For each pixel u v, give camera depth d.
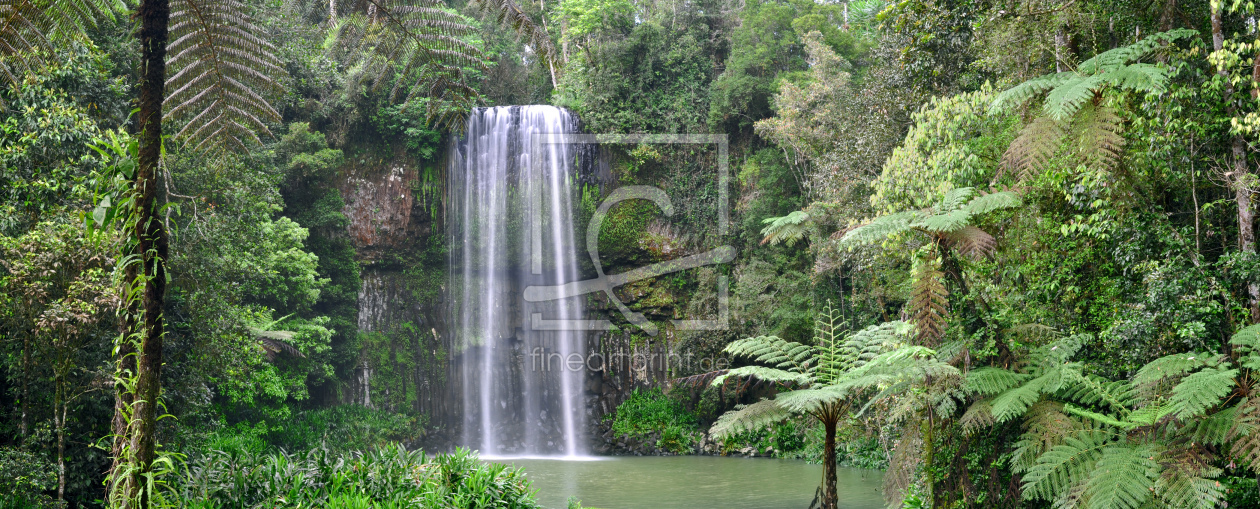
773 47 29.48
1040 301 9.91
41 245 10.16
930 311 8.98
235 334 14.98
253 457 8.52
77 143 11.62
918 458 10.45
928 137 10.85
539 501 16.42
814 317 24.31
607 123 30.61
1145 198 9.16
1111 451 7.54
